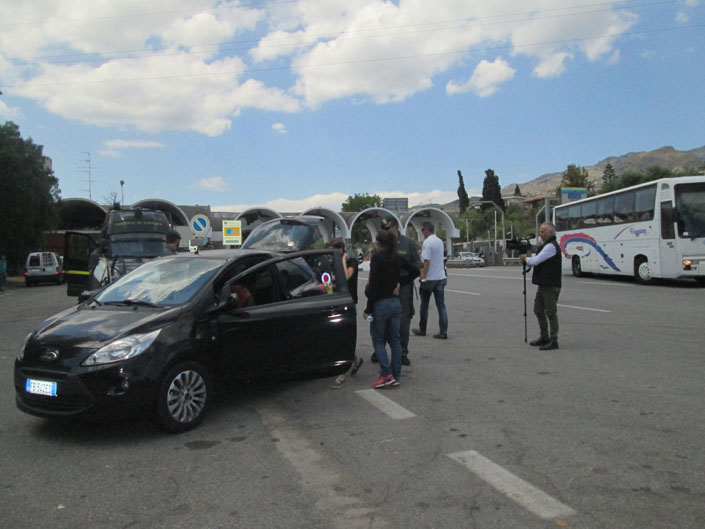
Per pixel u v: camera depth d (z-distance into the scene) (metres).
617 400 5.61
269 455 4.38
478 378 6.68
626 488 3.65
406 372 7.11
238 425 5.14
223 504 3.54
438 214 55.97
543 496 3.56
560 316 11.65
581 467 4.00
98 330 4.82
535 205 105.12
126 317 5.03
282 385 6.57
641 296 14.91
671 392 5.82
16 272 44.44
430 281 9.41
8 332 11.52
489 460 4.17
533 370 7.01
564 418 5.10
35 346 4.80
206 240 18.78
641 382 6.26
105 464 4.23
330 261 6.51
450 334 9.88
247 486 3.80
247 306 5.66
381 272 6.25
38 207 33.94
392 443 4.59
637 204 19.52
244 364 5.48
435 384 6.46
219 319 5.34
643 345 8.30
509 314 12.21
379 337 6.32
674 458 4.12
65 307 17.06
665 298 14.23
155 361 4.71
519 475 3.89
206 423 5.21
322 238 12.72
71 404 4.54
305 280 6.18
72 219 52.44
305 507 3.48
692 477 3.79
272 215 49.19
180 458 4.34
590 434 4.66
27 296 23.27
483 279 23.67
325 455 4.36
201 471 4.07
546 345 8.36
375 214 54.44
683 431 4.68
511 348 8.46
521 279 23.33
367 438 4.72
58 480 3.95
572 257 24.81
